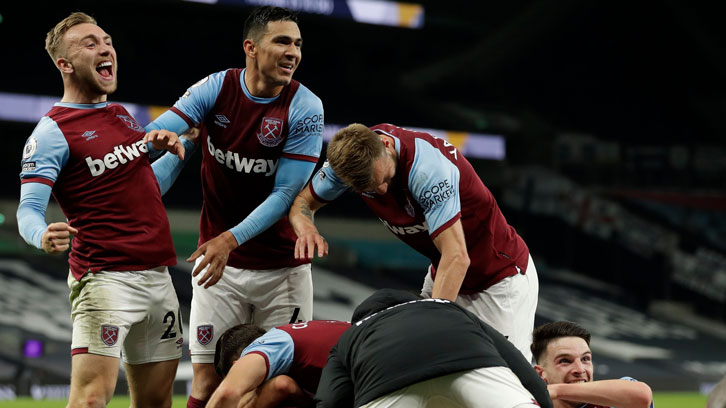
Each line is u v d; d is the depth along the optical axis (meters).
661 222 18.81
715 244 18.16
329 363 2.80
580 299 17.83
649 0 19.72
